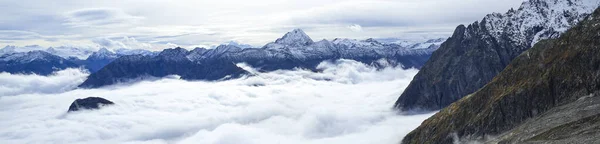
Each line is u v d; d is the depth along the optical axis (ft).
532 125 558.15
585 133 401.49
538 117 617.62
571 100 617.62
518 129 580.71
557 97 645.51
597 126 409.90
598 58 633.20
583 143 368.68
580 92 617.21
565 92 640.17
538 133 498.28
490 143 573.33
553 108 623.77
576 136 401.90
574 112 533.96
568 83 647.15
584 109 531.91
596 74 616.80
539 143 422.00
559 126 465.47
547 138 442.50
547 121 543.39
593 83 611.06
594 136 378.94
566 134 428.15
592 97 583.17
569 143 385.09
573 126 442.91
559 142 399.65
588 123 434.71
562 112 565.94
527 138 499.51
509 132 597.52
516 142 506.07
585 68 640.58
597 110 507.30
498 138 587.27
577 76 642.63
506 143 533.14
